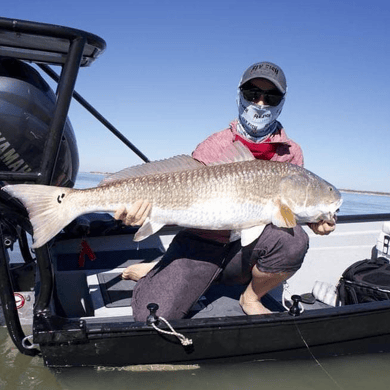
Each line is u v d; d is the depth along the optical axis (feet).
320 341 4.76
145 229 4.49
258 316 4.55
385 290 5.51
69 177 5.58
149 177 4.43
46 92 5.13
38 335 4.02
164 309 4.78
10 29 3.87
